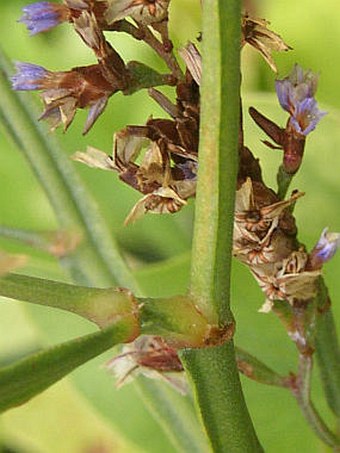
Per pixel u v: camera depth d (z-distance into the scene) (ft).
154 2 0.32
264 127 0.34
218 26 0.29
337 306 0.48
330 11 0.57
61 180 0.43
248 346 0.48
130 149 0.33
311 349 0.35
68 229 0.43
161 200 0.33
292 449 0.47
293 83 0.34
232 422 0.33
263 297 0.49
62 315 0.51
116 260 0.43
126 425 0.50
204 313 0.31
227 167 0.30
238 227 0.33
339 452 0.36
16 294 0.30
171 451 0.50
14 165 0.58
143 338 0.36
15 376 0.28
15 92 0.43
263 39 0.33
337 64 0.57
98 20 0.33
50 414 0.59
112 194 0.58
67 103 0.33
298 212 0.52
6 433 0.59
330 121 0.52
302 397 0.36
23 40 0.60
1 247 0.48
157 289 0.48
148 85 0.33
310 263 0.34
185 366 0.32
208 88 0.29
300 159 0.34
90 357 0.29
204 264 0.31
